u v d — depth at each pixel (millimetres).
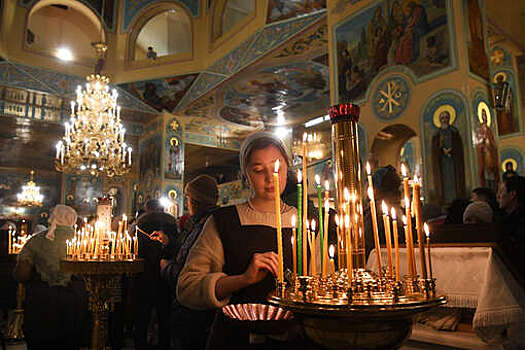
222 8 13234
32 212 17312
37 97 14070
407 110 6203
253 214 1534
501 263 2529
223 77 12734
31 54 13352
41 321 3529
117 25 14859
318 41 10008
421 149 6020
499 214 3463
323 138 15672
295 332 1148
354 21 7203
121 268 3131
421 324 2951
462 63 5656
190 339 1692
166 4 14328
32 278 3625
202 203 2916
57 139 16797
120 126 9656
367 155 6641
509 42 9250
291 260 1452
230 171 24375
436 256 2865
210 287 1308
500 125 9648
